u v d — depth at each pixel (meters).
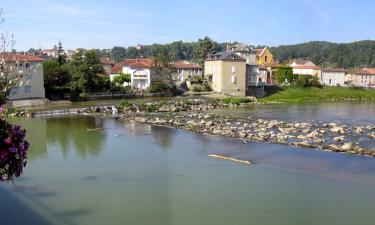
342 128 42.84
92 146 33.41
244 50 108.38
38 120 50.38
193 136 38.66
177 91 88.00
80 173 24.48
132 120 50.88
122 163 27.17
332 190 21.39
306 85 105.25
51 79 69.69
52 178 23.30
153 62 90.38
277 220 17.14
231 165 26.83
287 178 23.59
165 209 18.31
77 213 17.81
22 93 63.75
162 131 42.03
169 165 26.80
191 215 17.62
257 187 21.83
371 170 25.41
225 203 19.19
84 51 80.81
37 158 28.59
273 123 46.50
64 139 36.59
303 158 28.77
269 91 97.06
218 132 40.22
